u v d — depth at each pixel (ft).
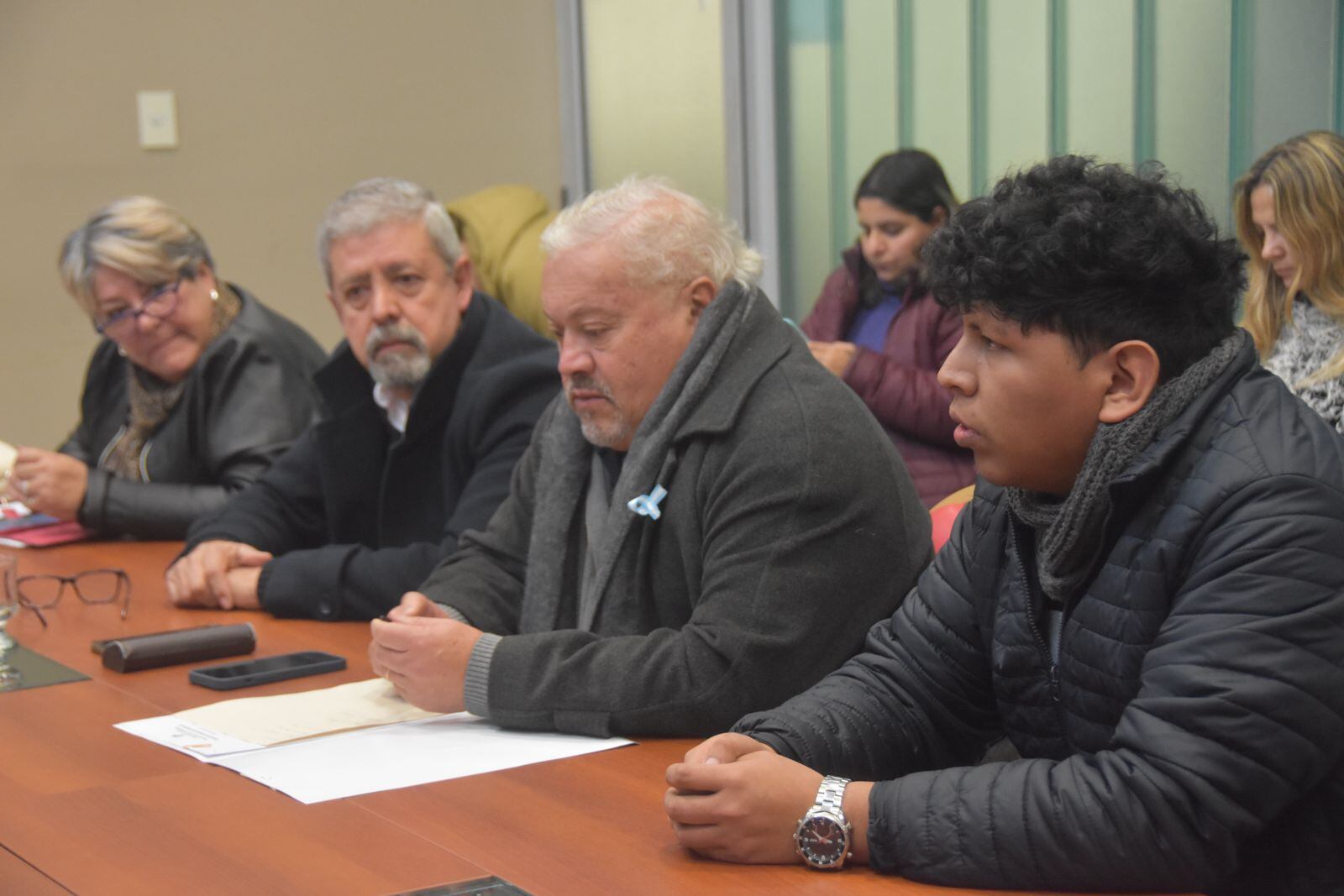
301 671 6.55
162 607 8.11
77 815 4.74
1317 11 10.55
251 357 10.55
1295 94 10.75
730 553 5.66
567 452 6.61
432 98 17.15
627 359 6.13
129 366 10.97
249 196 16.19
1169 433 4.22
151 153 15.64
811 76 14.99
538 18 17.71
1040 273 4.15
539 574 6.62
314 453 9.18
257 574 8.06
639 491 6.05
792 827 4.23
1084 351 4.22
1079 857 3.94
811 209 15.23
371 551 7.85
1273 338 10.14
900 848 4.11
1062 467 4.39
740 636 5.46
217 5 15.83
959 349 4.47
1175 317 4.21
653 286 6.10
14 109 14.94
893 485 5.87
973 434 4.43
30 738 5.64
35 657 7.00
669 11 16.47
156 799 4.88
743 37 15.60
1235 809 3.86
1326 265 9.75
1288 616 3.92
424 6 16.98
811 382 5.97
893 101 14.06
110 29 15.30
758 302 6.20
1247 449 4.13
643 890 4.05
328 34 16.46
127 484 10.05
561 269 6.15
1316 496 4.02
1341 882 4.21
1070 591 4.50
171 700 6.20
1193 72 11.43
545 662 5.57
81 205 15.33
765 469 5.69
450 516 8.27
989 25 13.03
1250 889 4.35
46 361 15.26
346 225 8.28
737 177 15.79
